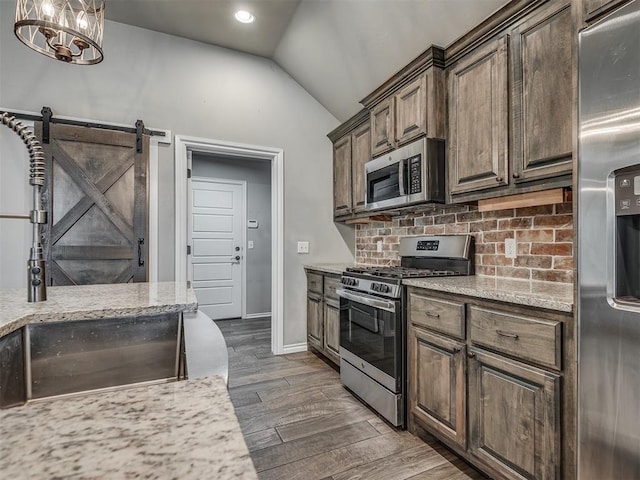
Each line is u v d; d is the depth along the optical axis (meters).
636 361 0.99
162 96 2.90
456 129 2.04
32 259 1.22
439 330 1.79
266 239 5.18
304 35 2.85
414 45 2.34
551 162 1.53
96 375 1.12
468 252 2.25
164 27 2.85
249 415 2.19
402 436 1.96
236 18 2.75
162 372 1.20
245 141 3.22
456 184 2.04
